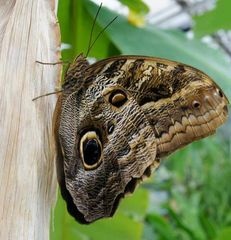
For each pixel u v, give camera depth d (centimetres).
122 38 41
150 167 29
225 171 119
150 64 29
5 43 27
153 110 29
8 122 26
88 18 40
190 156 112
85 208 28
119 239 48
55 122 27
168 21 115
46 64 27
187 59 42
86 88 28
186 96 29
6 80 26
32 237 25
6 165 25
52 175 27
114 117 29
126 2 41
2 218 25
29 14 27
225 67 46
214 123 29
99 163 28
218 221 108
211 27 44
